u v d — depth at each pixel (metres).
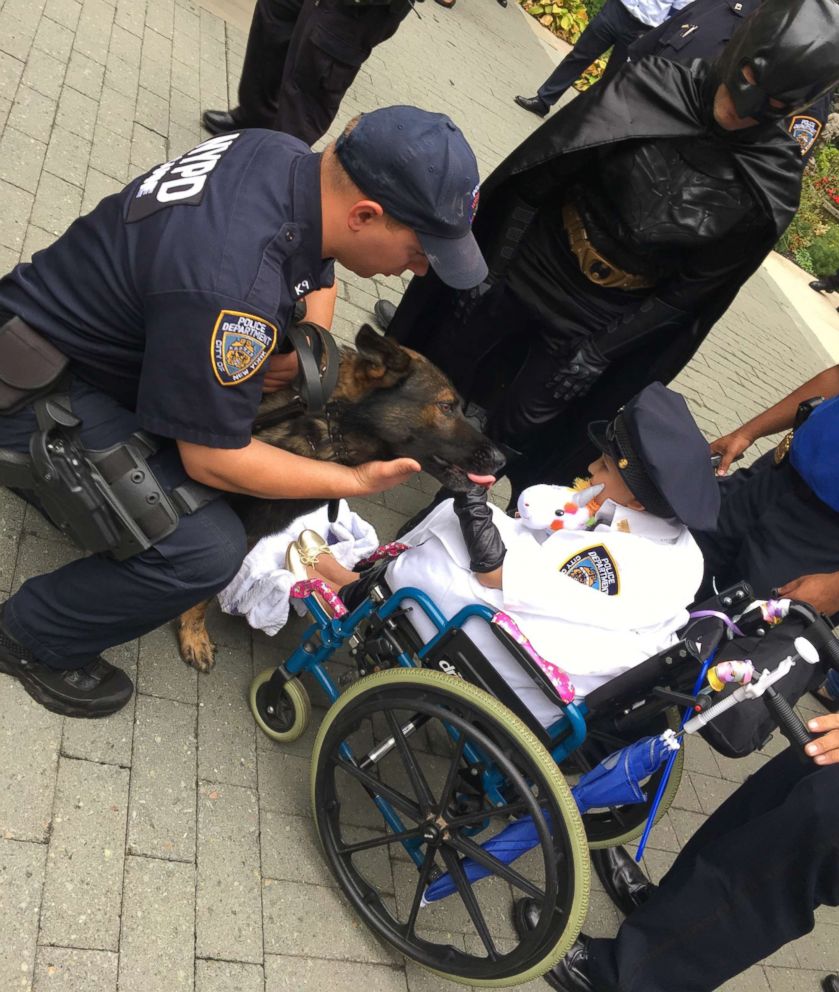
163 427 1.70
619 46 8.30
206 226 1.65
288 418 2.23
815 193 12.88
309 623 3.14
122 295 1.73
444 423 2.36
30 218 3.58
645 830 2.10
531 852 2.94
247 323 1.63
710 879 2.27
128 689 2.37
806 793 2.13
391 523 3.80
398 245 1.77
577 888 1.92
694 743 3.92
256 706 2.63
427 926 2.51
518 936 2.67
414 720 2.28
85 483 1.87
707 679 1.98
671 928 2.33
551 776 1.94
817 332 10.14
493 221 3.18
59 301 1.81
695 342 3.12
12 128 3.93
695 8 3.90
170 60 5.31
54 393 1.87
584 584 2.13
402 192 1.66
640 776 2.04
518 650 2.06
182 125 4.82
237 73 5.70
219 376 1.65
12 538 2.55
